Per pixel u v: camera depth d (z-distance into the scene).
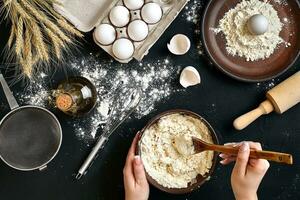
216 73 1.00
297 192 1.02
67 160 1.00
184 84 1.00
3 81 0.97
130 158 0.95
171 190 0.96
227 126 1.01
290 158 0.78
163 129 0.97
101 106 0.99
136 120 1.00
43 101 0.99
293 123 1.01
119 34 0.95
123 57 0.94
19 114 0.97
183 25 1.00
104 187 1.00
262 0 1.00
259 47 1.00
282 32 1.01
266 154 0.82
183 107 1.00
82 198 1.00
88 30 0.96
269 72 1.01
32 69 0.95
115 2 0.95
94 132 1.00
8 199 1.00
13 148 0.97
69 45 0.98
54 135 0.97
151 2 0.94
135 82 1.00
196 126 0.98
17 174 1.00
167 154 0.98
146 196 0.96
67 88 0.95
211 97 1.01
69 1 0.97
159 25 0.95
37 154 0.97
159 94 1.00
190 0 1.00
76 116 0.99
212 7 0.99
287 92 0.96
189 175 0.97
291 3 1.01
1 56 0.98
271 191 1.01
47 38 0.98
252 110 0.99
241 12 1.00
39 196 1.00
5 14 0.96
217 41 1.00
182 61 1.00
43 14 0.87
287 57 1.01
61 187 1.00
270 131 1.01
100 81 0.99
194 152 0.95
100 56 0.99
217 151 0.92
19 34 0.83
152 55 1.00
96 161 1.00
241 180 0.89
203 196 1.01
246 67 1.01
